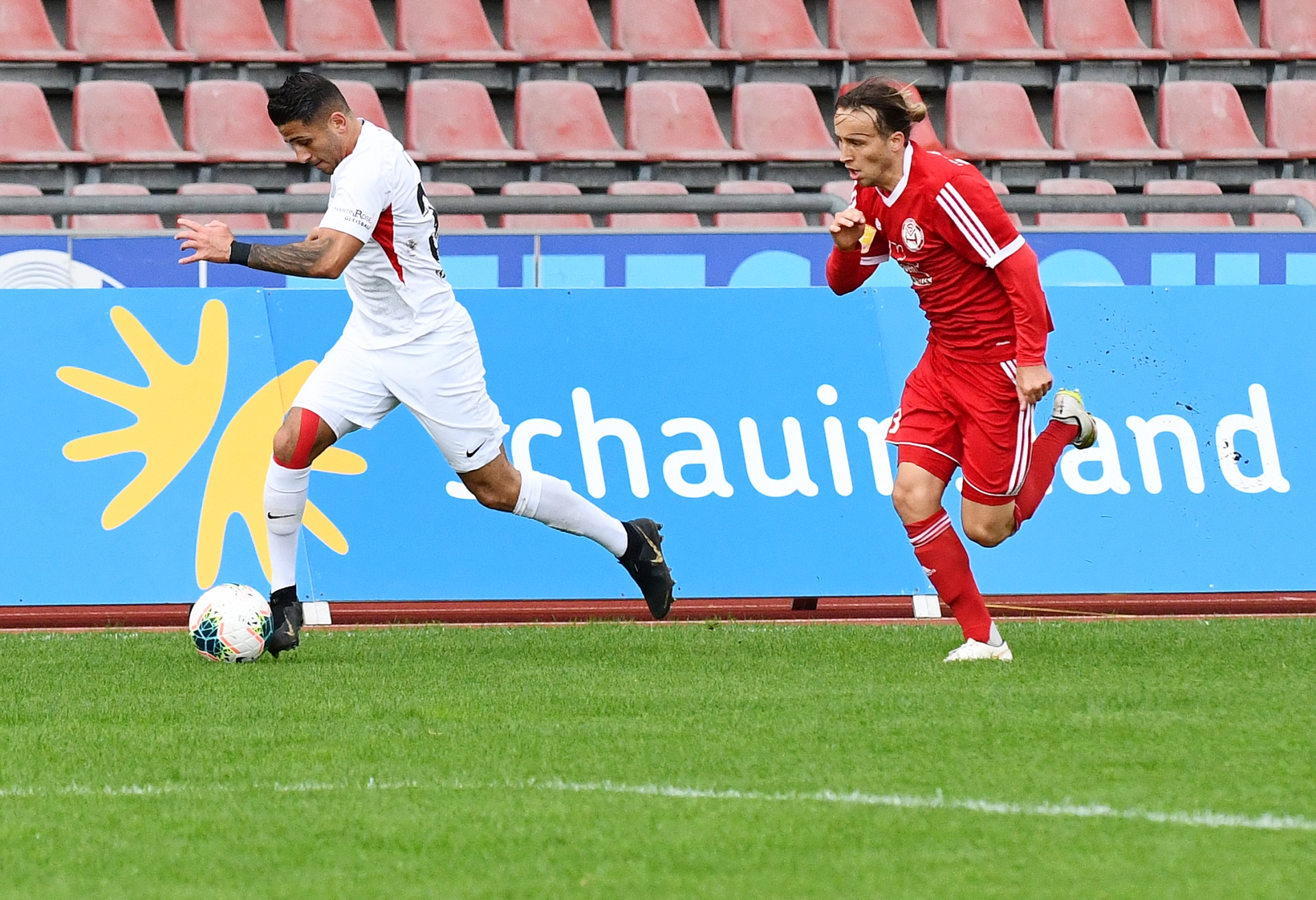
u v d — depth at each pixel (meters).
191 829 11.31
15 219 41.53
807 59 48.97
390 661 19.59
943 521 19.20
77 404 24.58
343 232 18.50
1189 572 25.33
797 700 16.41
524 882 9.92
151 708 16.19
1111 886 9.77
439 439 20.12
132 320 24.84
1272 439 25.84
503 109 48.97
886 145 17.92
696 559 24.78
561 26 49.19
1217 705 16.00
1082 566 25.16
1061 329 25.80
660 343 25.52
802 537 25.03
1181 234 32.53
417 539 24.59
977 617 19.48
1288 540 25.59
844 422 25.44
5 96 43.94
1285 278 32.66
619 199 31.72
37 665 19.38
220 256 18.11
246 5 47.50
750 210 31.92
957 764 13.25
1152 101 51.75
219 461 24.66
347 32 47.69
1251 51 50.78
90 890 9.82
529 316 25.45
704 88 48.72
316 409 19.61
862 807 11.79
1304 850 10.59
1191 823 11.29
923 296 18.62
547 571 24.70
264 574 24.45
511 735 14.59
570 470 25.02
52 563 24.12
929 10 53.31
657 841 10.85
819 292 25.89
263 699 16.70
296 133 18.67
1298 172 49.09
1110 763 13.30
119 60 45.53
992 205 17.70
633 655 20.00
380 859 10.49
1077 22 51.09
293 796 12.27
